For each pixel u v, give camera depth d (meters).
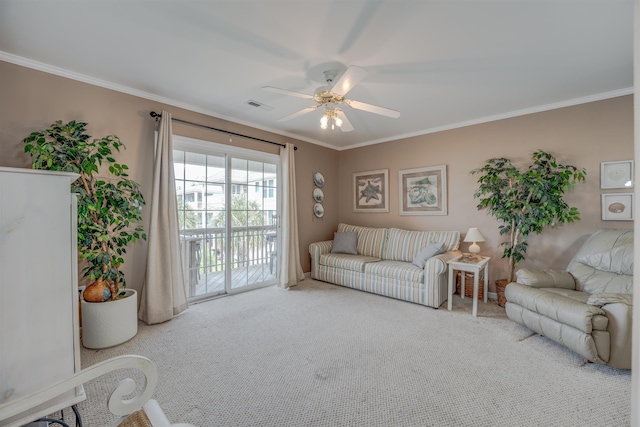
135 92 2.93
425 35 1.99
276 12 1.76
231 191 3.89
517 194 3.21
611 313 1.94
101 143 2.38
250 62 2.37
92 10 1.74
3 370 0.99
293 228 4.37
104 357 2.18
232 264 3.90
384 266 3.74
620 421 1.52
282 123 4.03
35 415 1.05
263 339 2.50
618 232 2.61
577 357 2.18
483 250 3.82
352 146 5.31
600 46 2.12
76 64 2.42
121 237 2.67
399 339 2.50
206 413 1.59
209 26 1.90
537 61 2.34
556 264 3.28
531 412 1.59
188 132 3.38
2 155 2.24
